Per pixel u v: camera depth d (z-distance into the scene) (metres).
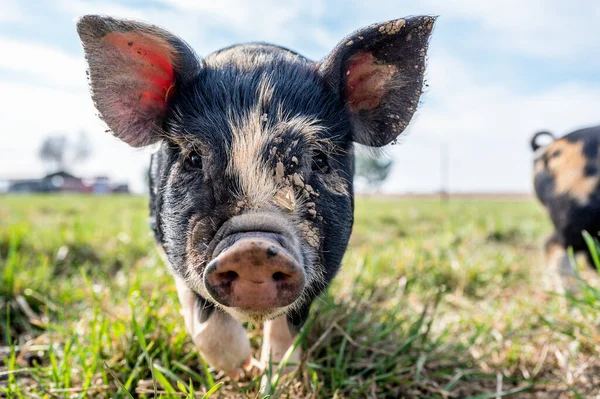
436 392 0.37
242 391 0.33
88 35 0.31
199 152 0.30
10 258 0.56
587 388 0.38
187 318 0.36
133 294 0.45
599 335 0.43
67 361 0.35
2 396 0.32
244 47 0.39
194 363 0.38
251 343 0.41
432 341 0.44
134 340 0.37
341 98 0.33
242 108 0.30
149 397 0.35
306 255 0.28
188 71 0.32
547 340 0.44
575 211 0.55
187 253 0.29
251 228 0.26
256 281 0.25
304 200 0.29
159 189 0.34
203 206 0.28
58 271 0.64
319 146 0.30
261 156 0.28
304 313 0.34
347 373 0.38
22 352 0.40
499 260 0.70
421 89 0.34
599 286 0.56
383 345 0.41
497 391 0.37
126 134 0.34
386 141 0.36
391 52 0.33
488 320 0.48
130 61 0.32
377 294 0.49
